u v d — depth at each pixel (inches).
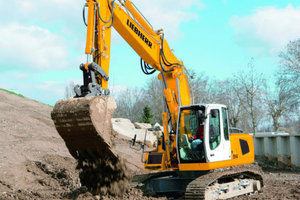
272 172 715.4
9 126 582.2
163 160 410.3
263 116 2100.1
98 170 305.4
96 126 275.3
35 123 660.1
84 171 308.8
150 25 411.2
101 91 298.7
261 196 379.2
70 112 278.1
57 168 457.7
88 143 291.6
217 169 363.9
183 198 365.4
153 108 2301.9
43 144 549.6
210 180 323.6
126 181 319.6
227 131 393.1
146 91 2450.8
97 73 301.0
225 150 379.9
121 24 359.6
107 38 321.4
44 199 327.6
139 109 2463.1
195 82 2071.9
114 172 310.7
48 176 436.5
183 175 371.6
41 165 457.1
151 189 386.3
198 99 2069.4
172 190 376.8
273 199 348.2
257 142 1131.9
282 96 1368.1
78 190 345.1
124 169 313.1
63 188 397.1
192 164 360.2
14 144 504.7
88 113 270.2
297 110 1352.1
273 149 968.9
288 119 1594.5
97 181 311.9
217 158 364.8
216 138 371.6
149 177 421.4
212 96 2079.2
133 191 349.1
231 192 363.9
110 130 292.0
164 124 418.9
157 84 2233.0
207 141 354.9
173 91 429.4
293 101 1315.2
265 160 988.6
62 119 285.4
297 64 1300.4
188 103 449.1
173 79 434.3
